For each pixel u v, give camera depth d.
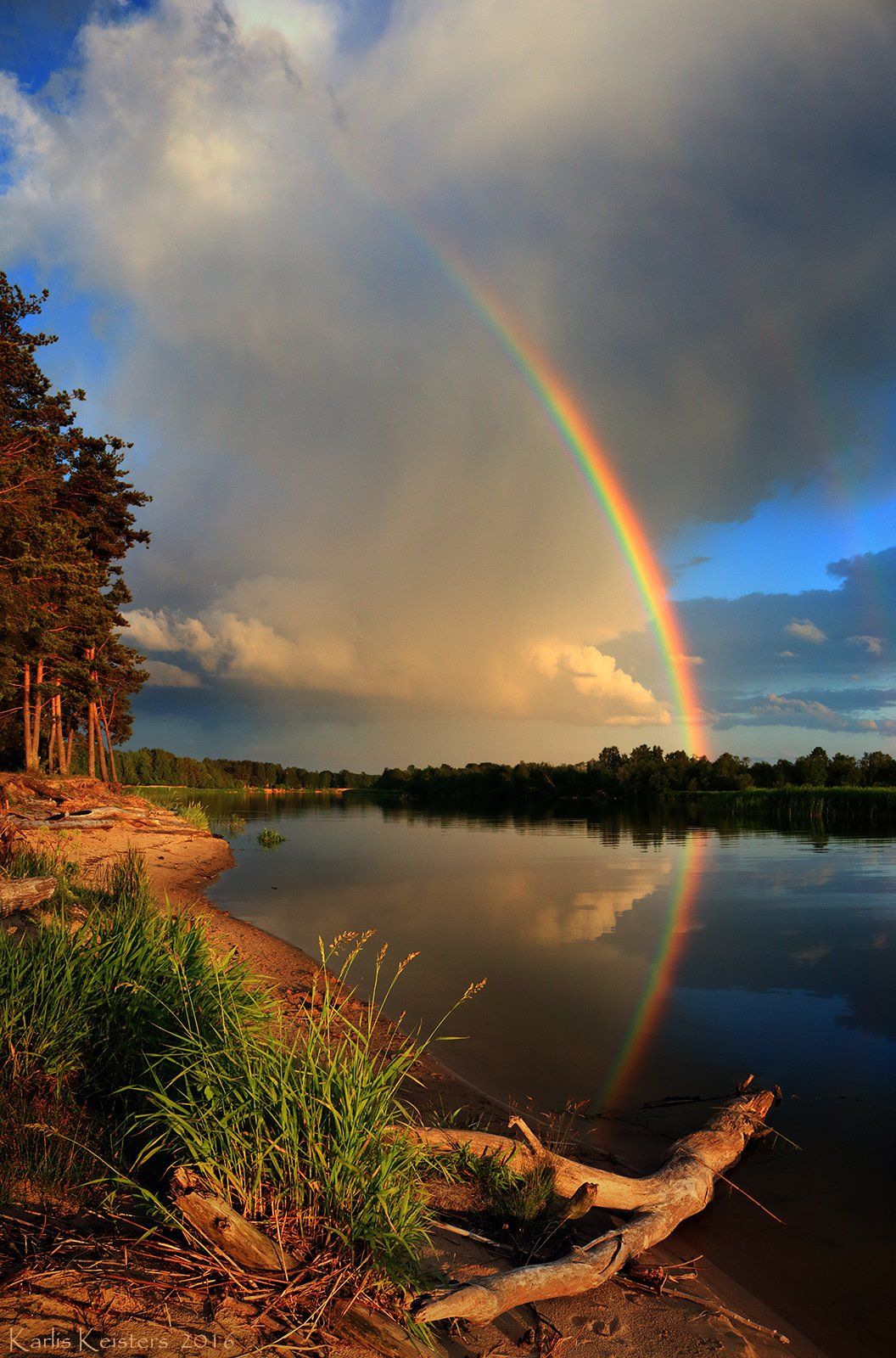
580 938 13.90
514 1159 5.01
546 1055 7.95
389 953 12.40
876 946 13.38
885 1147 6.03
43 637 34.41
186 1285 3.35
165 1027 5.19
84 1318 3.09
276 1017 5.99
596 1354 3.60
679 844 37.53
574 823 58.06
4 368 32.53
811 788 67.12
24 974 5.66
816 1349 3.76
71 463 42.44
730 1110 6.16
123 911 7.46
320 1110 4.12
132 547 48.06
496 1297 3.69
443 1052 7.98
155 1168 4.24
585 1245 4.32
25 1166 3.99
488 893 19.52
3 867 11.08
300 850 32.66
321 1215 3.75
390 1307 3.45
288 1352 3.08
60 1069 4.90
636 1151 5.91
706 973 11.38
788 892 20.11
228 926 13.61
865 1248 4.72
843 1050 8.20
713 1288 4.28
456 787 154.50
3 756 60.25
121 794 38.81
